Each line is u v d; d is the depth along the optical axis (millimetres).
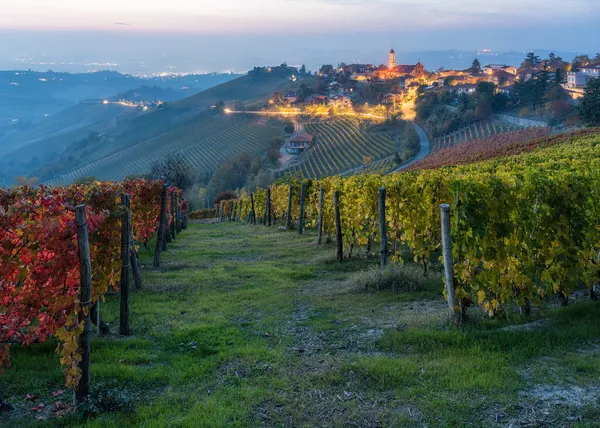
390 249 13219
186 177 65000
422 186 9648
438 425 4285
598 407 4312
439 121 159250
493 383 4887
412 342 6328
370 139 169125
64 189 11508
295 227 23797
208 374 5754
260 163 154250
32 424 4598
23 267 5324
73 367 4883
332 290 9852
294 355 6277
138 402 5066
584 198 6988
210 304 9188
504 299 6855
